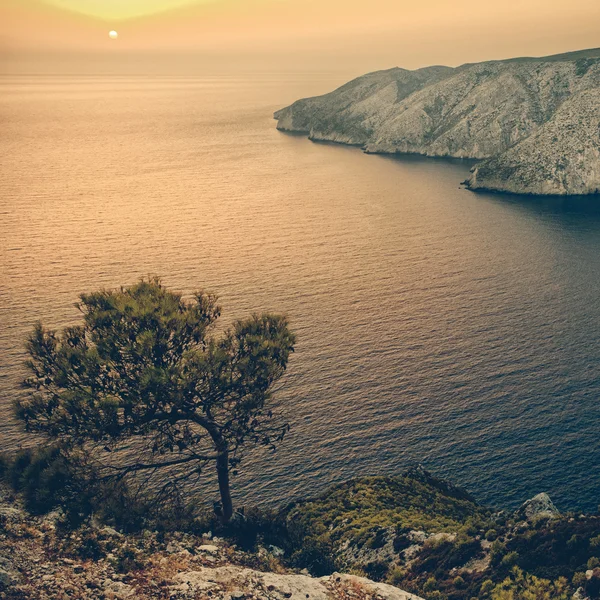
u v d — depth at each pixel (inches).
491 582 954.7
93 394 864.3
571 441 2111.2
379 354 2746.1
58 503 824.9
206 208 5841.5
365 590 818.2
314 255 4318.4
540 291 3513.8
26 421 868.6
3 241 4630.9
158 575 772.6
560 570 922.7
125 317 905.5
